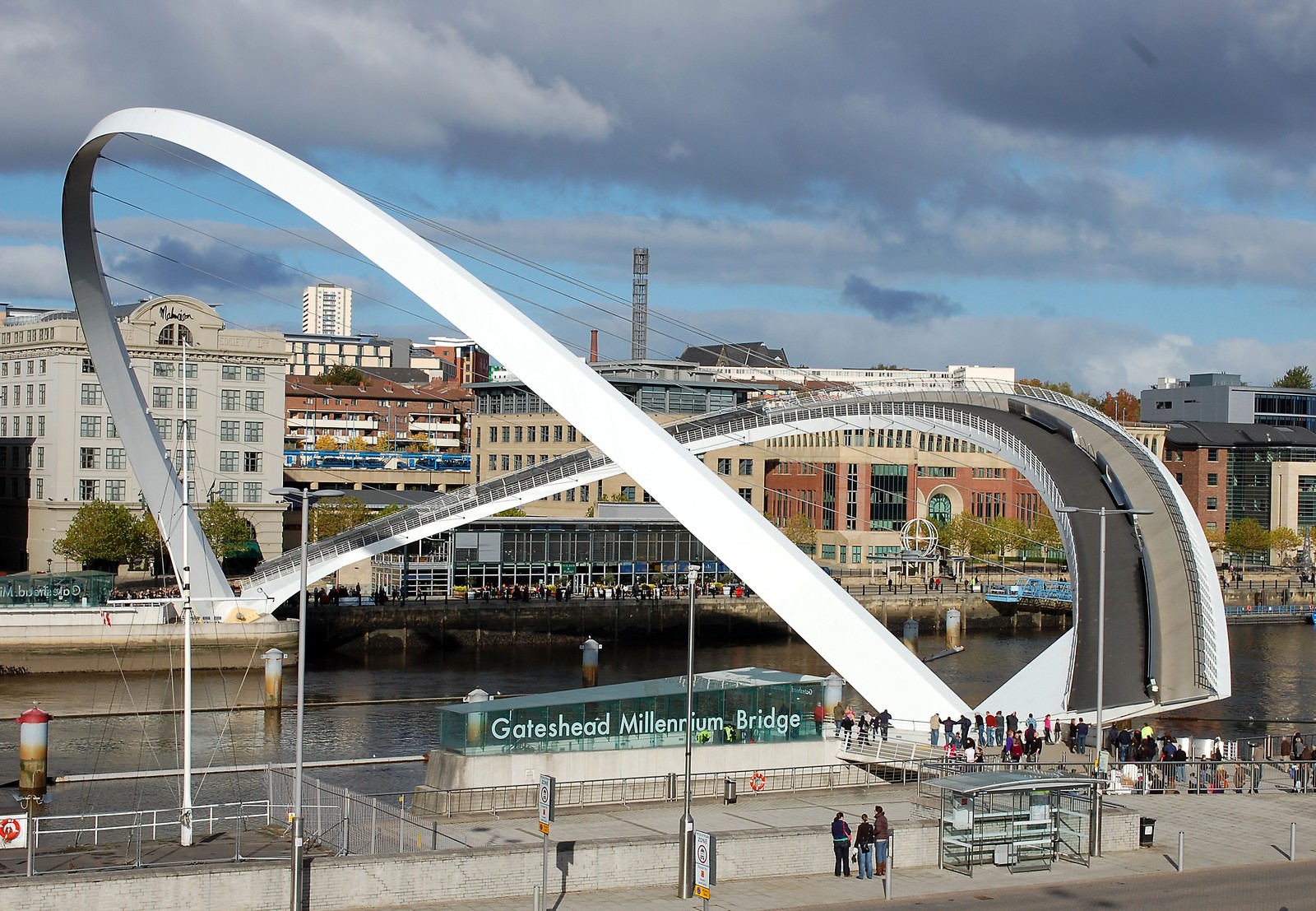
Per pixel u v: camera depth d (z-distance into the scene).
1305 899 32.75
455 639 98.00
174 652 81.69
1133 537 71.06
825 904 31.80
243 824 41.09
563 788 42.72
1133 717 59.31
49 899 28.03
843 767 47.84
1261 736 66.00
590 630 103.19
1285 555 162.88
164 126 67.31
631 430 54.62
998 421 86.81
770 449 151.50
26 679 77.56
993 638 115.38
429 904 30.91
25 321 134.50
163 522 85.81
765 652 101.06
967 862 35.12
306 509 37.41
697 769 46.56
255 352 119.25
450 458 165.12
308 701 73.81
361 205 60.34
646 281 184.88
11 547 118.44
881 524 143.00
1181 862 35.62
